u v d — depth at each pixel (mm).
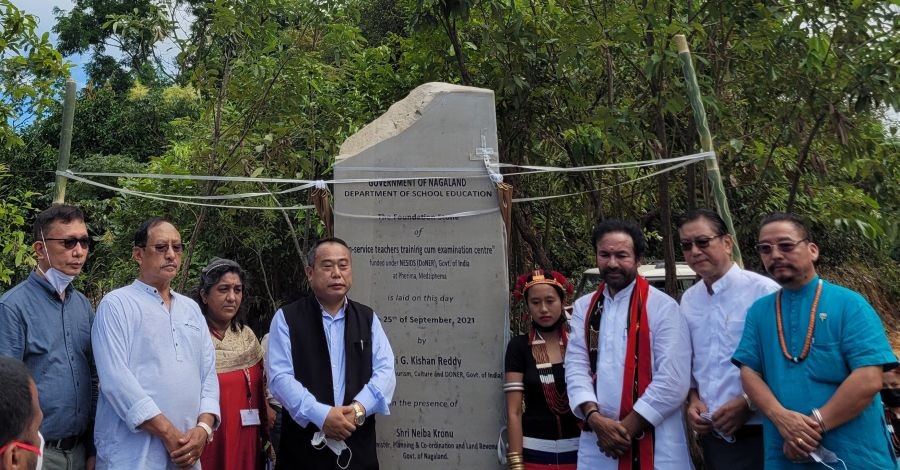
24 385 1405
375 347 2932
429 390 3361
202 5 4891
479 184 3375
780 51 3992
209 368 2799
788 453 2217
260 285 7121
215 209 5906
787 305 2375
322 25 4945
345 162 3422
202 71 4742
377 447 3355
